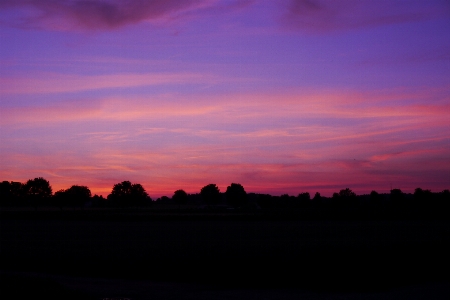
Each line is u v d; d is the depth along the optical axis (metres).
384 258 28.33
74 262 27.62
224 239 47.53
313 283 20.73
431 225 74.81
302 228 67.75
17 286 14.79
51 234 56.22
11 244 41.75
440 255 29.89
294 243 41.50
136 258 29.77
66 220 99.94
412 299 16.92
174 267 25.36
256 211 158.88
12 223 86.75
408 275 22.64
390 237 49.00
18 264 26.92
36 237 51.16
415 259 27.80
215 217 104.75
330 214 113.75
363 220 95.00
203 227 71.44
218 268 24.92
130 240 46.53
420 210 131.75
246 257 29.78
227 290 19.05
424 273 23.20
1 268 25.30
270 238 48.03
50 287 15.32
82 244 41.47
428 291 18.64
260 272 23.48
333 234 54.62
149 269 24.72
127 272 23.77
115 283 20.48
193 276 22.56
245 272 23.55
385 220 94.00
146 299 16.83
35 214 124.38
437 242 41.81
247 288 19.56
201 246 38.62
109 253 33.16
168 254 32.22
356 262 26.64
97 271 24.16
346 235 52.84
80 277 22.27
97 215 117.06
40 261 28.23
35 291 14.57
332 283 20.72
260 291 18.88
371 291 19.00
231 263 26.80
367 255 30.06
